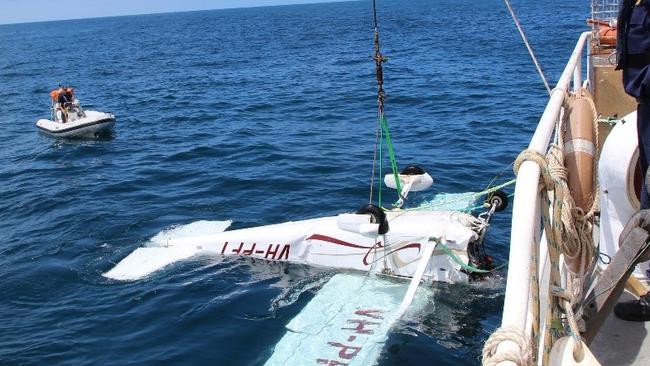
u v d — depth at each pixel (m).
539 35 50.03
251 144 18.55
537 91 24.75
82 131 21.73
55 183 15.90
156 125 23.73
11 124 26.91
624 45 3.51
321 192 13.13
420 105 23.59
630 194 4.08
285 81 35.19
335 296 8.02
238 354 7.06
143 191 14.27
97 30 181.00
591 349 3.80
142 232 11.34
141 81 41.19
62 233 11.66
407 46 50.69
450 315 7.47
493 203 8.54
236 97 29.88
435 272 8.09
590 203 4.11
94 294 8.91
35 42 127.88
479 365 6.55
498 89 26.00
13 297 9.01
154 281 9.10
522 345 2.11
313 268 8.91
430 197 12.23
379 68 7.50
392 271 8.33
